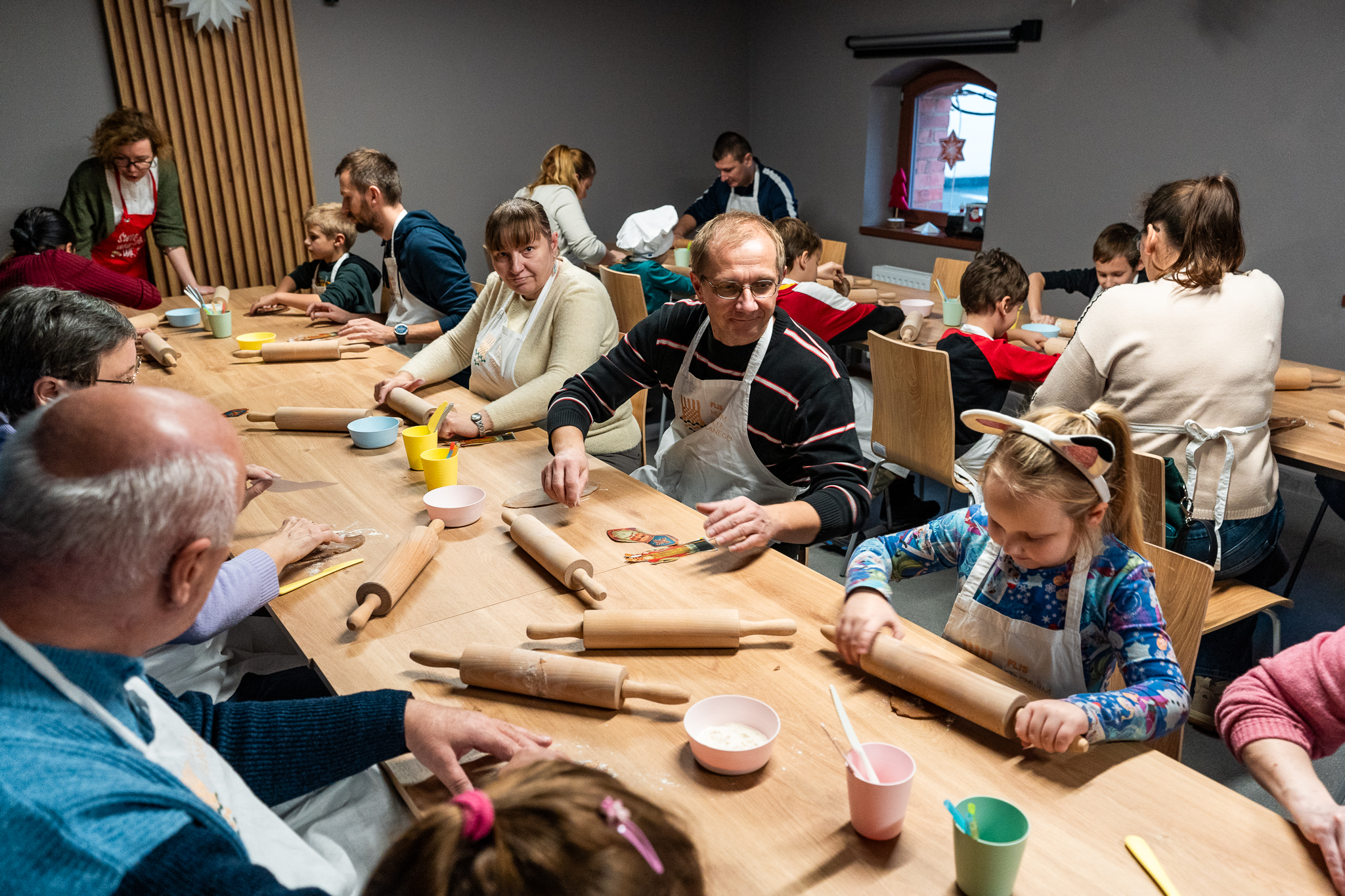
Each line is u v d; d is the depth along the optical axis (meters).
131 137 4.32
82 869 0.65
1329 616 2.87
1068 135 5.11
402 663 1.33
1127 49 4.73
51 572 0.76
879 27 6.01
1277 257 4.34
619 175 6.85
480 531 1.75
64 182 5.04
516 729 1.12
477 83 6.11
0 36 4.70
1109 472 1.31
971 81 5.79
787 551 2.04
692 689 1.25
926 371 2.81
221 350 3.16
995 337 3.12
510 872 0.47
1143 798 1.04
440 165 6.14
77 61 4.91
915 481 4.12
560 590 1.52
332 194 5.83
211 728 1.12
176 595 0.83
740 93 7.17
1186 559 1.49
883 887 0.91
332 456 2.18
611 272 4.28
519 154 6.41
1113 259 3.43
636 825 0.53
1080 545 1.26
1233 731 1.11
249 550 1.58
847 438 1.88
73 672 0.77
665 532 1.73
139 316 3.39
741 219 1.81
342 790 1.19
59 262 3.07
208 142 5.29
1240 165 4.38
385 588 1.43
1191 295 2.12
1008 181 5.51
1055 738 1.05
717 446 2.02
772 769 1.09
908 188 6.43
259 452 2.20
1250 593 2.16
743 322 1.84
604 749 1.13
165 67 5.05
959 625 1.42
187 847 0.71
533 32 6.21
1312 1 3.98
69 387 1.62
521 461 2.12
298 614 1.46
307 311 3.73
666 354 2.10
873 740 1.14
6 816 0.64
